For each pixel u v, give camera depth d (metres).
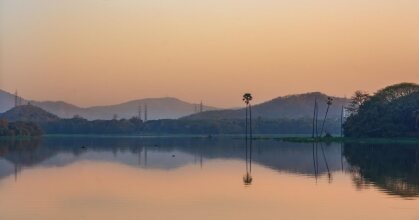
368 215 33.44
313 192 43.38
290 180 52.00
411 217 32.78
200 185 48.03
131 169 64.38
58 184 48.69
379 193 42.47
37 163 74.75
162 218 32.75
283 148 119.31
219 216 33.38
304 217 33.03
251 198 40.16
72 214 33.81
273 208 35.97
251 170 62.72
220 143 159.25
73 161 78.69
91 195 41.59
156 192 43.34
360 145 132.62
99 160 80.88
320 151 104.81
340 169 63.56
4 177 54.84
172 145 144.62
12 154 97.88
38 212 34.53
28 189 45.09
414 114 165.75
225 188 45.91
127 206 36.72
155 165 70.56
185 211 34.94
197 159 82.50
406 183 49.00
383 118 168.38
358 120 175.00
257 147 125.81
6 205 36.91
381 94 178.25
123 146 138.00
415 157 84.38
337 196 41.00
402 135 165.62
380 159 80.44
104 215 33.59
